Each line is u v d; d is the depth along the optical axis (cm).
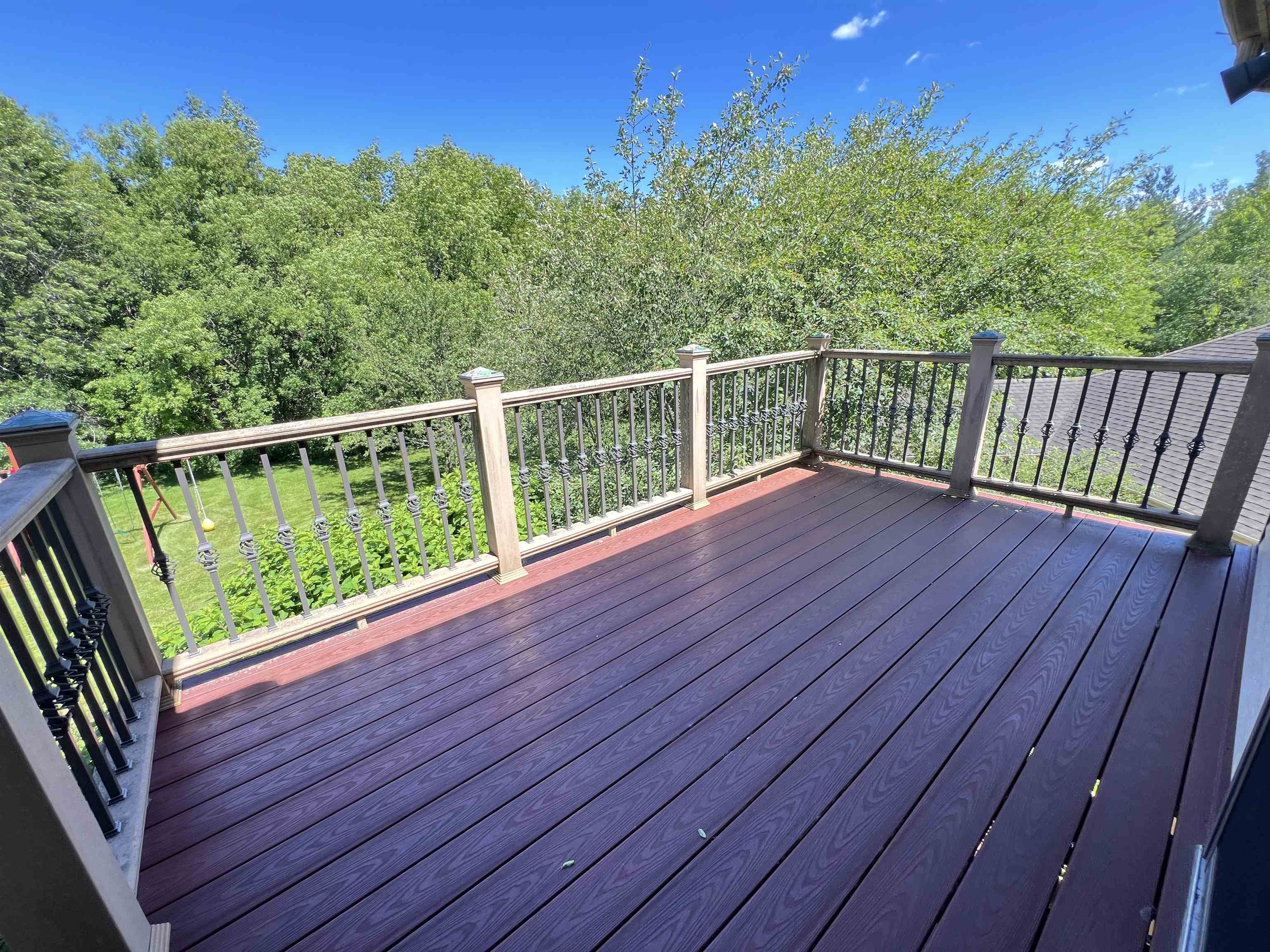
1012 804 134
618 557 275
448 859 127
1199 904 104
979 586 232
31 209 1205
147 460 171
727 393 522
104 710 155
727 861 123
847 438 625
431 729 167
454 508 574
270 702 182
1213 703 162
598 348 725
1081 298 928
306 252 1548
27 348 1175
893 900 113
